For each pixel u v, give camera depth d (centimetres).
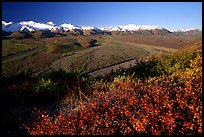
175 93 823
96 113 711
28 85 1191
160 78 1055
